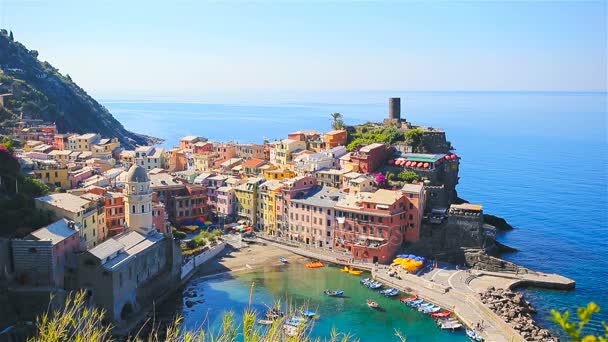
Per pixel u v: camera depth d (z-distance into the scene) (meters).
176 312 151.88
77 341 41.06
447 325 141.88
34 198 164.62
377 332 139.75
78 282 139.12
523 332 136.62
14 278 134.75
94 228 170.25
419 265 183.00
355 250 195.25
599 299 163.38
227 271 186.50
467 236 191.12
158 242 166.38
